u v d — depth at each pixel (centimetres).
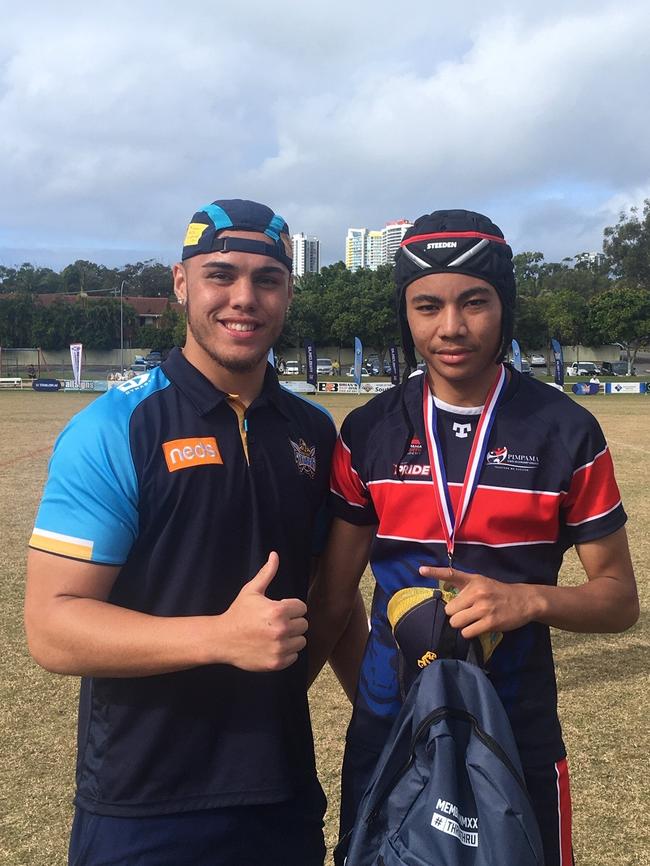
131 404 176
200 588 172
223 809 171
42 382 4141
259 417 188
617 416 2461
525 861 137
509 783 143
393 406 191
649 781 336
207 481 174
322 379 5000
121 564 169
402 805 150
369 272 6588
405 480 180
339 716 402
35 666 459
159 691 170
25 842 293
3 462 1293
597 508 176
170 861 167
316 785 193
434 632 166
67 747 364
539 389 186
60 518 165
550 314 5966
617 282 7412
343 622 212
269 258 179
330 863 289
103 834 168
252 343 179
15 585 613
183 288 195
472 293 169
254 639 147
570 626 168
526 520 172
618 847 292
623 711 402
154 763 169
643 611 562
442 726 150
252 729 174
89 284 10462
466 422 181
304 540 192
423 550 178
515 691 172
